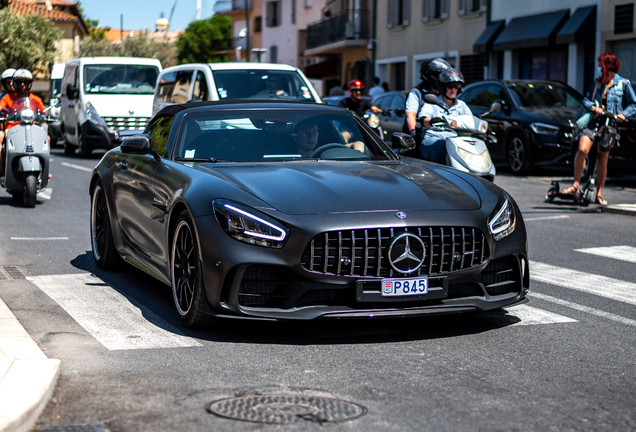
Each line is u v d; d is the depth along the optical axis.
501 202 5.45
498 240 5.26
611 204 12.04
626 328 5.54
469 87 19.36
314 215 4.93
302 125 6.48
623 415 3.80
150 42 68.56
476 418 3.72
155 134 6.82
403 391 4.11
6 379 4.00
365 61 41.75
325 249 4.86
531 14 27.70
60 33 44.66
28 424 3.55
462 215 5.13
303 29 55.97
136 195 6.41
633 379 4.39
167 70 16.03
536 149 16.80
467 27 31.86
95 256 7.51
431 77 8.88
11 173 11.91
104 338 5.09
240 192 5.13
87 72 22.33
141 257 6.39
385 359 4.70
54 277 7.05
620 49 24.25
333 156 6.22
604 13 24.44
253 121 6.43
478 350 4.93
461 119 8.81
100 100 21.86
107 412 3.75
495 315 5.86
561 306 6.18
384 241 4.93
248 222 4.92
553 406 3.91
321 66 47.03
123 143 6.21
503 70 29.28
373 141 6.57
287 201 5.05
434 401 3.96
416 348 4.96
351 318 4.91
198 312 5.17
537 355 4.84
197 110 6.52
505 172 18.28
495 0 29.81
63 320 5.54
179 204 5.47
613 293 6.65
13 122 11.96
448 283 5.07
